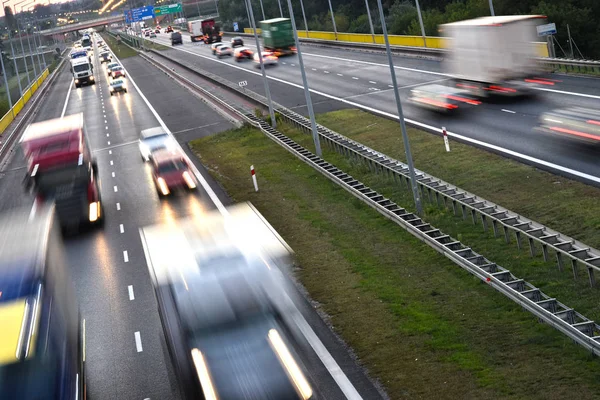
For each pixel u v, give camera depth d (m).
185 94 90.94
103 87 117.44
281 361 17.45
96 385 22.83
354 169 43.78
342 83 77.25
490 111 53.06
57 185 39.47
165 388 21.81
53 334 18.31
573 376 18.66
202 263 21.80
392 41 97.00
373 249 30.66
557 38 88.12
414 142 47.91
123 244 36.62
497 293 24.38
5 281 19.34
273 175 46.09
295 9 178.00
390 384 20.09
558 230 29.17
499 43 55.06
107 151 62.59
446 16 105.94
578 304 22.55
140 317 27.27
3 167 63.25
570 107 46.53
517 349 20.56
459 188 35.31
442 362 20.69
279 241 31.44
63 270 24.23
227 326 18.62
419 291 25.75
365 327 23.78
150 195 45.66
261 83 87.25
